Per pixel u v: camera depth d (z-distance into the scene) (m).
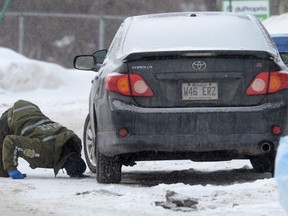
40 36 118.50
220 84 24.38
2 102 62.34
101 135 25.23
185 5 121.44
